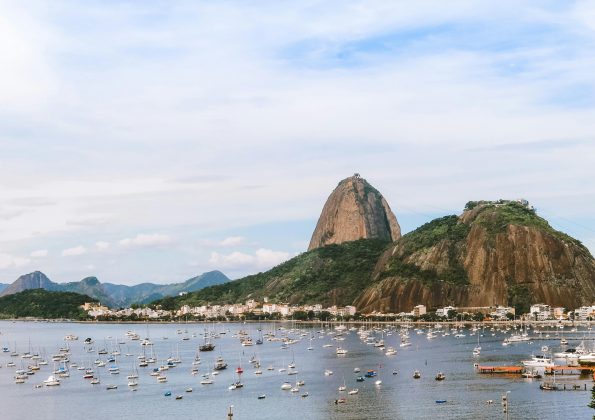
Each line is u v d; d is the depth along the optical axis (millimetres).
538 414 187250
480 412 192625
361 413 199500
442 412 195000
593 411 187375
